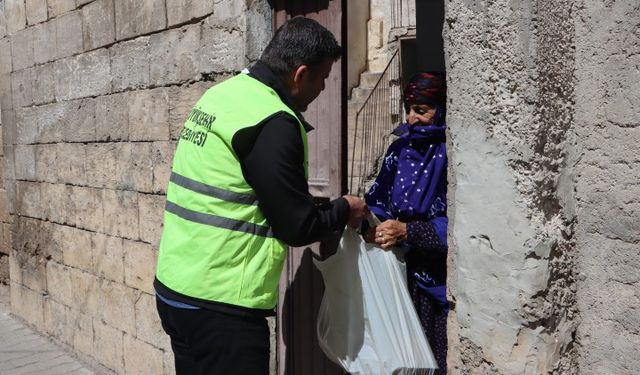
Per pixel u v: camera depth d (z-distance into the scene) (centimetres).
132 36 420
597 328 197
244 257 223
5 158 615
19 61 573
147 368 425
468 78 202
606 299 194
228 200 221
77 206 500
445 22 211
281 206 214
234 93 227
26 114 569
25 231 588
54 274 541
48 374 472
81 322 503
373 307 242
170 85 390
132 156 429
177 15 377
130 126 429
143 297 426
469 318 209
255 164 214
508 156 192
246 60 330
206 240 223
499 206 196
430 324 266
